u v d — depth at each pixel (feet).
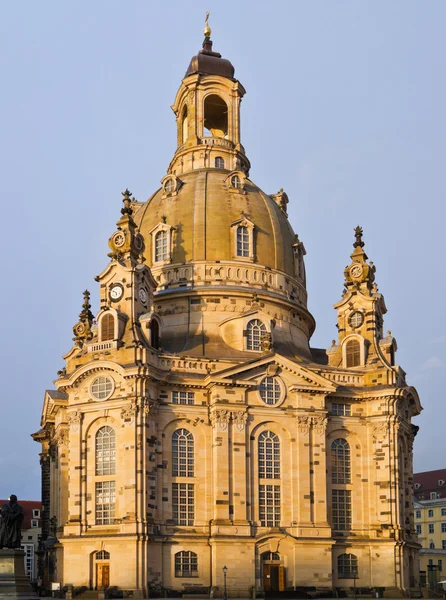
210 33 490.08
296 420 366.84
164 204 422.00
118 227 381.81
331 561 357.20
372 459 383.65
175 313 397.39
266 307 402.93
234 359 369.91
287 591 343.46
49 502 469.16
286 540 351.67
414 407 420.36
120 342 357.41
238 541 344.08
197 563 343.26
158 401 354.13
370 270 427.74
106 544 333.62
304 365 386.11
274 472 361.51
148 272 377.71
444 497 627.87
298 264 430.61
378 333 417.08
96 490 348.38
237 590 339.98
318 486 364.17
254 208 421.59
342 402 386.73
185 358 364.17
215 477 349.61
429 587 419.54
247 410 360.07
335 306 424.05
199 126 460.55
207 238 404.16
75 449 352.69
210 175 431.84
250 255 406.82
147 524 334.65
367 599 355.56
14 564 257.96
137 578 326.65
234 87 469.16
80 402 355.77
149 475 341.82
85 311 450.30
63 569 349.82
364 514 378.94
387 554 369.91
